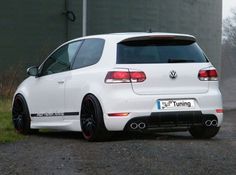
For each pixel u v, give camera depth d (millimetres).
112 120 10039
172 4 29172
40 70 12273
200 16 31547
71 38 26016
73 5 26062
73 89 10938
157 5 28297
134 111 10062
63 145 10180
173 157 8570
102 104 10133
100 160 8453
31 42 25422
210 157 8609
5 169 8031
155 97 10164
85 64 10898
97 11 26531
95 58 10680
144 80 10164
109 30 26781
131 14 27344
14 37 25188
